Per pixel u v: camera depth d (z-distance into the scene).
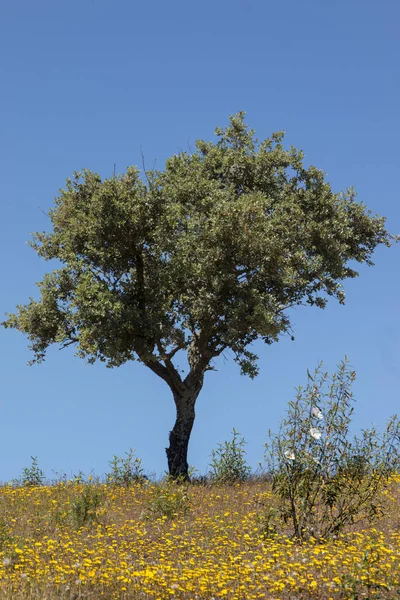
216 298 18.59
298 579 8.07
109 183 18.52
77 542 10.55
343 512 10.69
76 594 7.78
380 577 7.93
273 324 18.36
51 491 15.63
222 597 7.64
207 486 16.47
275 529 10.77
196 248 18.91
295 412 10.62
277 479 10.67
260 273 19.11
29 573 8.42
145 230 18.52
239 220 18.25
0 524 10.64
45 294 19.41
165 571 8.54
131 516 12.91
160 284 19.02
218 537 10.57
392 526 11.10
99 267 19.22
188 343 19.66
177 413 20.00
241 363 19.14
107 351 17.69
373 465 10.58
